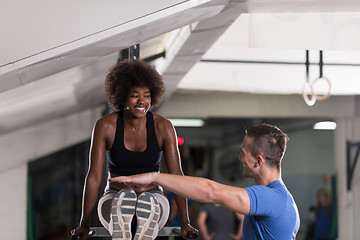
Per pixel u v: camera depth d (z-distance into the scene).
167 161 2.43
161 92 2.42
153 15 2.67
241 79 6.80
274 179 2.14
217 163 12.22
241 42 5.95
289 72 6.74
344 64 6.33
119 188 2.39
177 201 2.49
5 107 5.64
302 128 11.57
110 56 4.82
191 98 9.22
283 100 9.25
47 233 9.98
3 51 2.58
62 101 6.32
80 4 2.62
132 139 2.39
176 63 5.23
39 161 10.01
